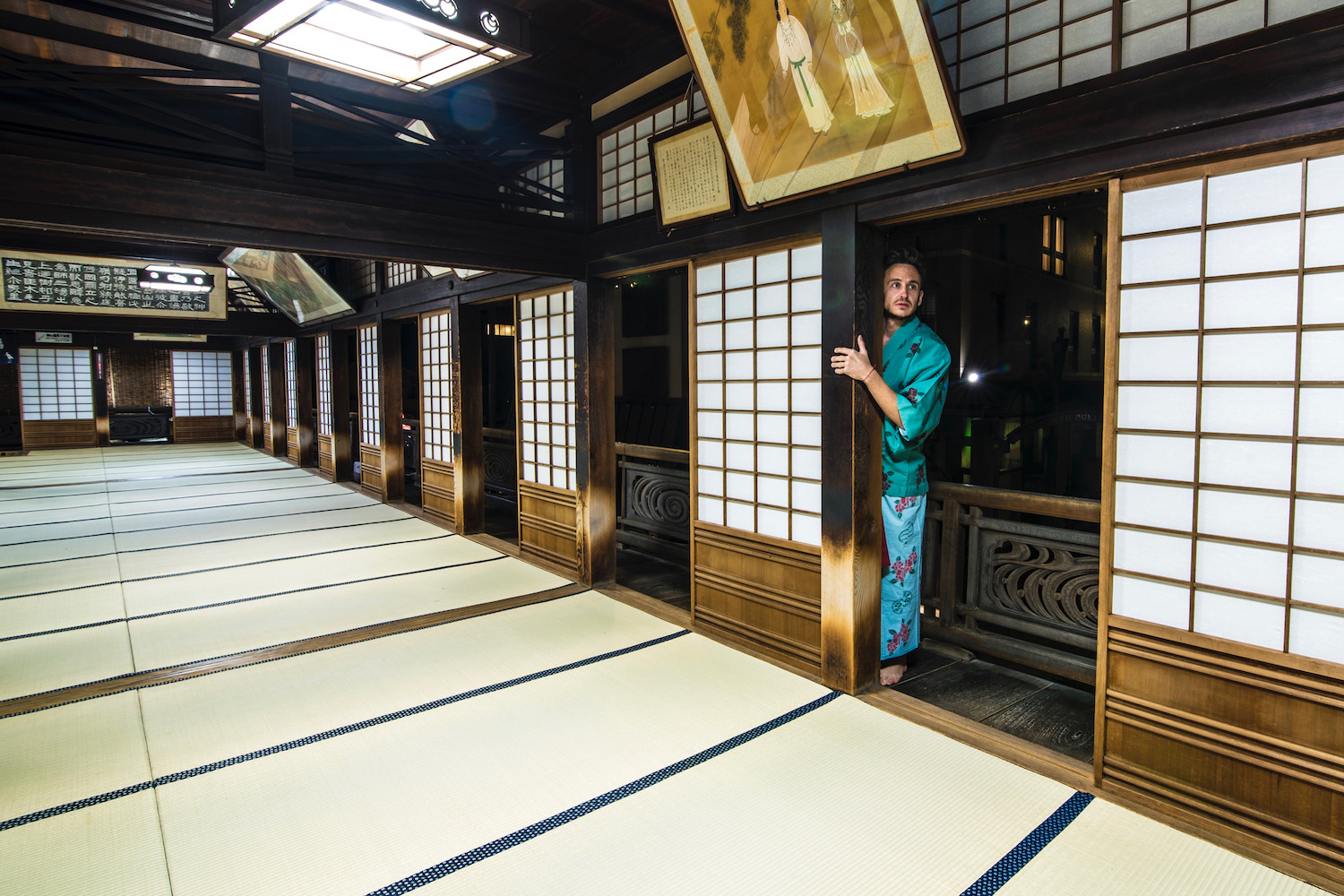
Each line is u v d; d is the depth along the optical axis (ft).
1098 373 17.19
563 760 7.24
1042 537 9.11
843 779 6.89
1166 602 6.23
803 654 9.53
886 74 6.84
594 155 13.01
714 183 9.69
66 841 5.92
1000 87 6.99
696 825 6.17
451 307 18.28
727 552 10.71
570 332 14.06
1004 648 9.59
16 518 20.51
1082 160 6.38
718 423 10.75
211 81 11.91
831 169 8.02
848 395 8.50
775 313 9.66
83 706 8.48
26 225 8.00
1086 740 7.74
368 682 9.17
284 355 36.14
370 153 10.90
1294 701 5.57
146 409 45.03
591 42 11.27
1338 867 5.42
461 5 6.93
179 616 11.78
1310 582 5.45
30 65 8.13
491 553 16.43
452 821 6.24
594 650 10.28
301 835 6.04
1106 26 6.23
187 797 6.59
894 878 5.51
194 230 9.05
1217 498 5.89
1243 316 5.68
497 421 27.99
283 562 15.49
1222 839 5.90
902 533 9.09
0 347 39.70
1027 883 5.45
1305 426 5.42
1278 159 5.43
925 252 14.94
